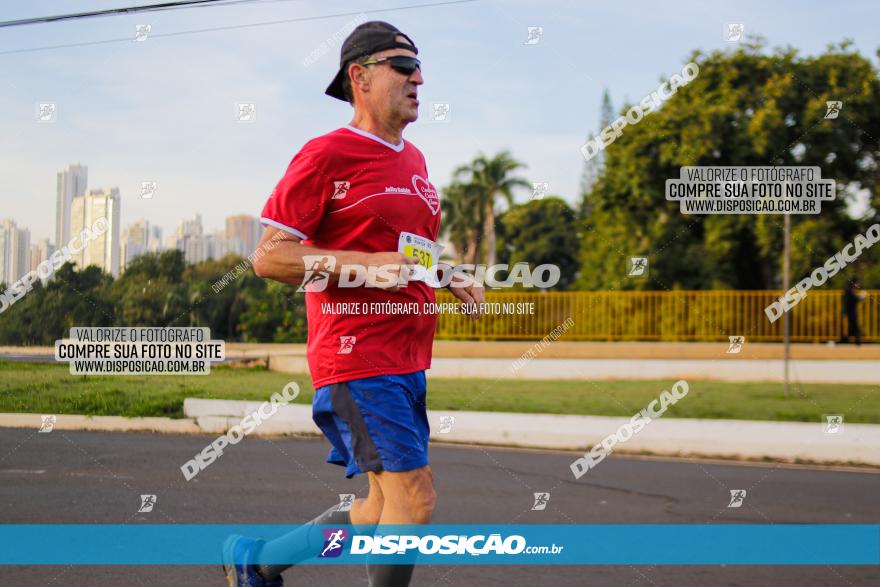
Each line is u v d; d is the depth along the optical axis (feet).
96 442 23.34
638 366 39.34
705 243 47.01
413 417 8.18
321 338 8.12
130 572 11.15
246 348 40.40
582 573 11.55
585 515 15.10
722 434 22.76
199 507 15.16
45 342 32.37
